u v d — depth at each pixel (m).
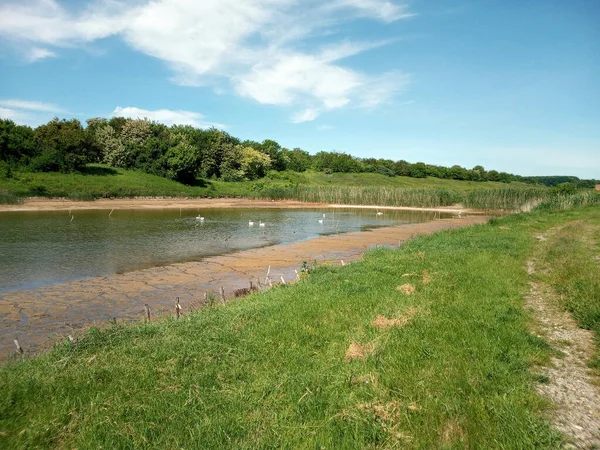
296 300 10.44
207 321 8.85
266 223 37.59
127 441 4.67
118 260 19.27
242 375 6.27
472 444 4.44
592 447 4.36
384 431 4.75
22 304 12.52
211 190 72.88
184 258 20.16
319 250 23.38
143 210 45.94
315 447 4.50
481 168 140.00
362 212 53.59
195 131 94.19
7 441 4.80
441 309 9.08
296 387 5.78
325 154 134.38
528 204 51.78
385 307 9.41
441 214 51.81
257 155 96.25
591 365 6.27
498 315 8.44
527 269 13.55
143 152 75.12
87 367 6.66
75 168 61.91
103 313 11.79
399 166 124.88
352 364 6.48
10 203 41.50
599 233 20.44
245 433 4.82
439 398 5.33
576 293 9.45
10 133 56.94
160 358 6.89
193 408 5.31
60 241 23.84
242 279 16.16
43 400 5.68
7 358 8.23
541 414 4.99
